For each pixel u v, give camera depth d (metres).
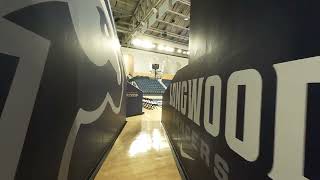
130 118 5.56
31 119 0.92
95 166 2.05
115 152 2.71
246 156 0.90
